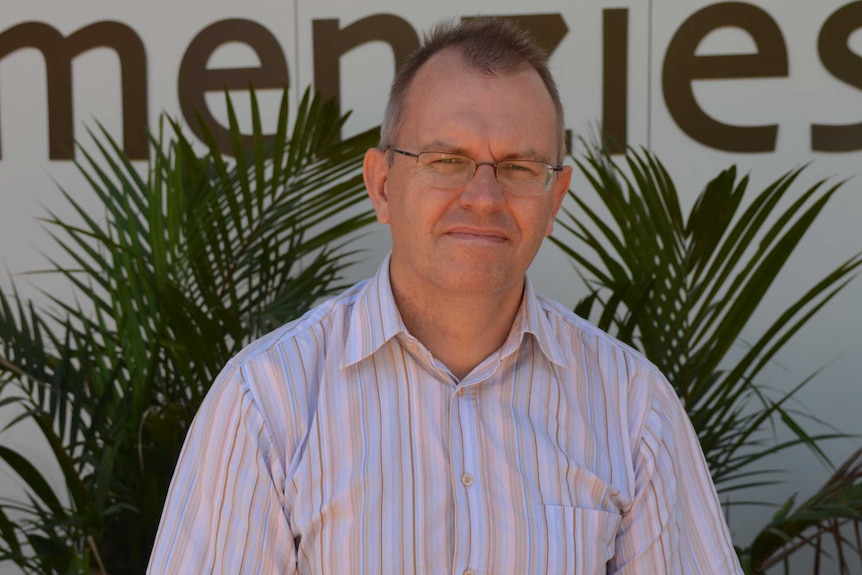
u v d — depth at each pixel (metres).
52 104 3.10
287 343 1.30
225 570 1.19
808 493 2.90
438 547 1.21
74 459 2.19
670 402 1.38
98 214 3.09
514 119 1.25
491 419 1.28
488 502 1.23
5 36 3.11
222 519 1.20
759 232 2.89
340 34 3.00
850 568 2.86
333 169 2.42
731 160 2.90
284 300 2.43
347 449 1.23
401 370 1.28
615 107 2.93
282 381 1.26
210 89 3.04
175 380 2.41
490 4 2.96
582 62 2.94
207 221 2.29
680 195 2.93
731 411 2.89
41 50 3.10
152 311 2.27
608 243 2.96
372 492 1.21
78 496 2.14
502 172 1.24
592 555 1.24
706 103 2.91
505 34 1.30
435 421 1.26
